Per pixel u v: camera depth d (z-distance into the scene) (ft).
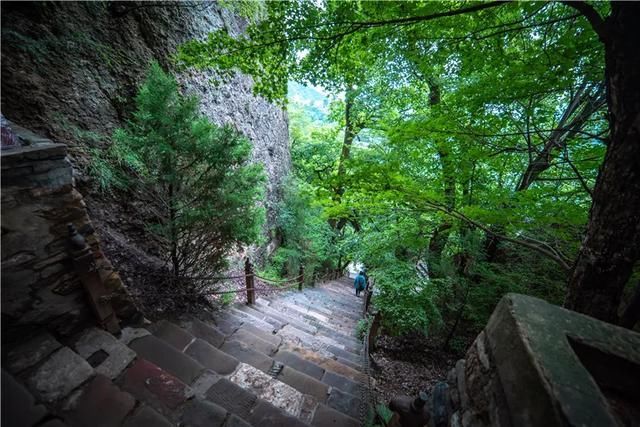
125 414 6.27
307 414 8.64
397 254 18.90
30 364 6.22
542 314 4.40
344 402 9.70
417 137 12.60
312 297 28.02
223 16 26.37
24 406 5.43
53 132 11.57
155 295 11.48
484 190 14.84
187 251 12.51
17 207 6.14
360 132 33.55
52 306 6.98
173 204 11.39
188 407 7.10
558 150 11.82
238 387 8.45
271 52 10.53
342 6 8.91
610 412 2.86
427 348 17.97
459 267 17.84
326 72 11.41
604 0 8.67
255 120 33.47
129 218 13.71
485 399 4.45
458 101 11.12
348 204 14.64
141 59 16.14
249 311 16.47
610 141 6.85
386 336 18.71
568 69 8.98
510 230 12.21
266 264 30.55
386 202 14.30
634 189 6.30
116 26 14.96
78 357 6.84
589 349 3.92
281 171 40.83
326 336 16.89
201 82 22.41
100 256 8.21
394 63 20.44
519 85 9.58
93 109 13.21
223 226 11.87
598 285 7.13
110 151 13.26
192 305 12.44
